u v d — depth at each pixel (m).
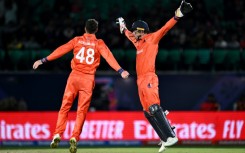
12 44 70.31
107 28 71.06
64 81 68.69
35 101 68.56
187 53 70.00
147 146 56.62
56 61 68.75
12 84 68.50
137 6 78.62
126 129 57.16
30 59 69.06
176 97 69.44
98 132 57.00
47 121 57.25
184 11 35.16
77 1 79.50
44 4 81.19
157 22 71.69
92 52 36.91
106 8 81.81
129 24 71.94
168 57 69.88
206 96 69.62
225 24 77.00
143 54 36.00
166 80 69.38
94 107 68.25
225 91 69.56
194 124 57.53
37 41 71.31
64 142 56.25
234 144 57.66
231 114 57.97
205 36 71.25
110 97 68.56
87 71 36.91
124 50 69.44
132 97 68.81
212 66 70.19
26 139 57.09
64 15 75.50
